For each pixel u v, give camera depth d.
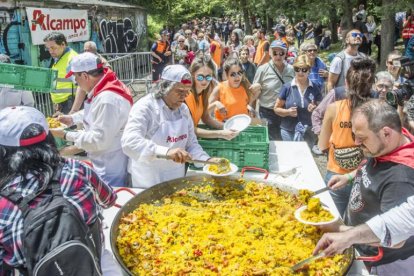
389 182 1.90
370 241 1.80
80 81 2.92
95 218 1.50
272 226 2.25
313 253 1.88
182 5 33.91
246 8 30.58
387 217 1.78
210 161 2.73
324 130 3.23
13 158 1.41
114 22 15.30
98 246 1.57
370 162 2.07
